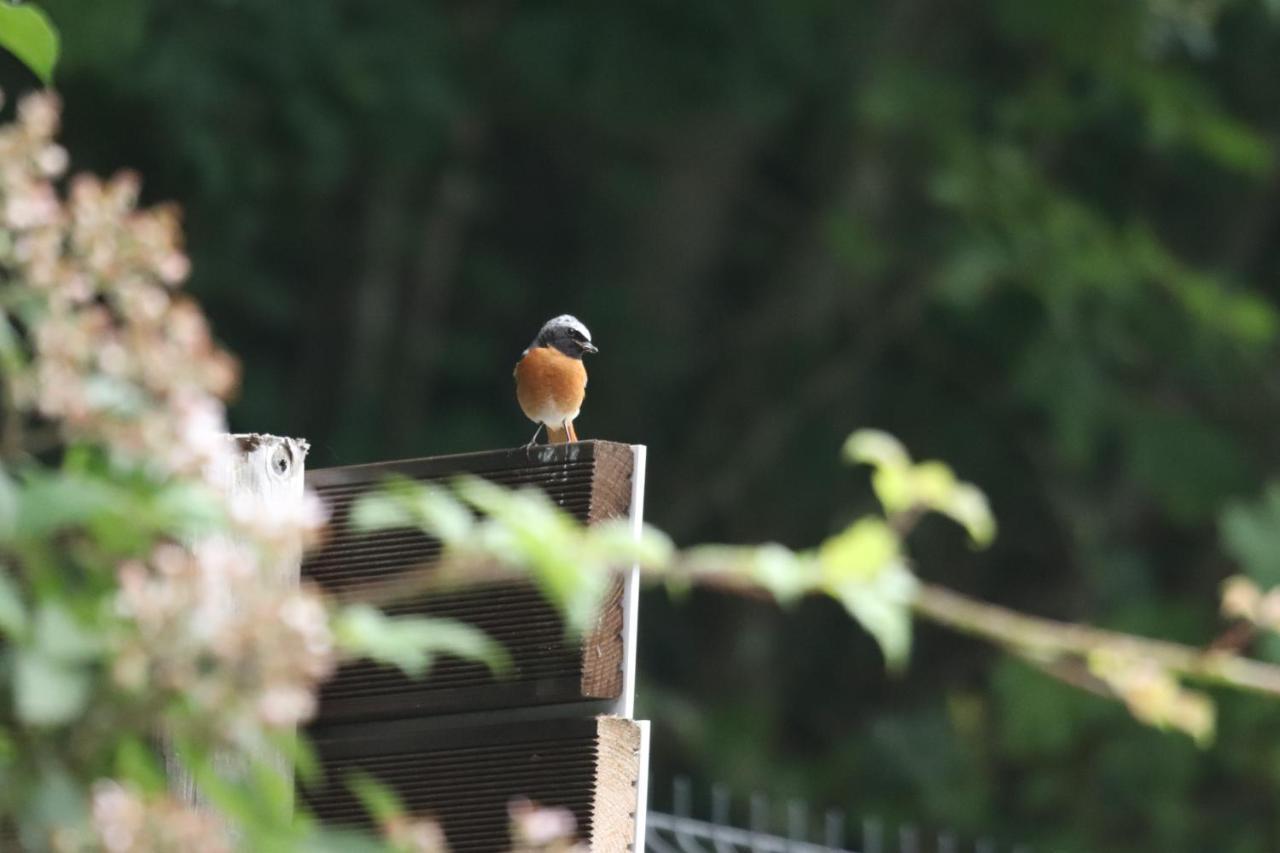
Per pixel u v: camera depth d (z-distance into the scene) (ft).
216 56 46.83
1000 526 59.31
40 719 7.24
